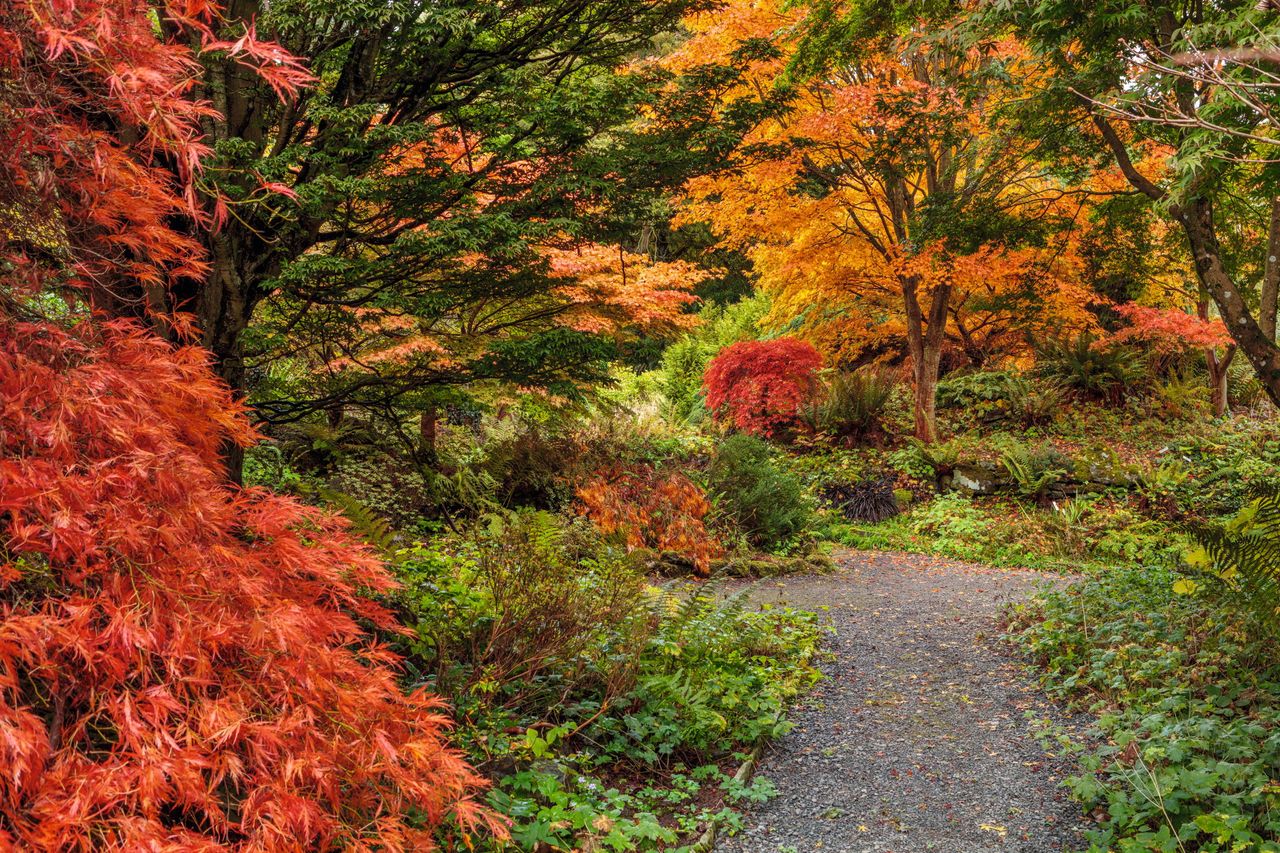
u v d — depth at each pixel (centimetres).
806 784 409
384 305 516
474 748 347
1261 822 307
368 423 965
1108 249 1007
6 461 155
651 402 1856
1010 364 1722
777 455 1495
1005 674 575
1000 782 407
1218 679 454
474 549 682
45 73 175
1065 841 348
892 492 1331
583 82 528
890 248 1323
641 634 473
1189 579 545
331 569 210
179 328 219
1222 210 798
